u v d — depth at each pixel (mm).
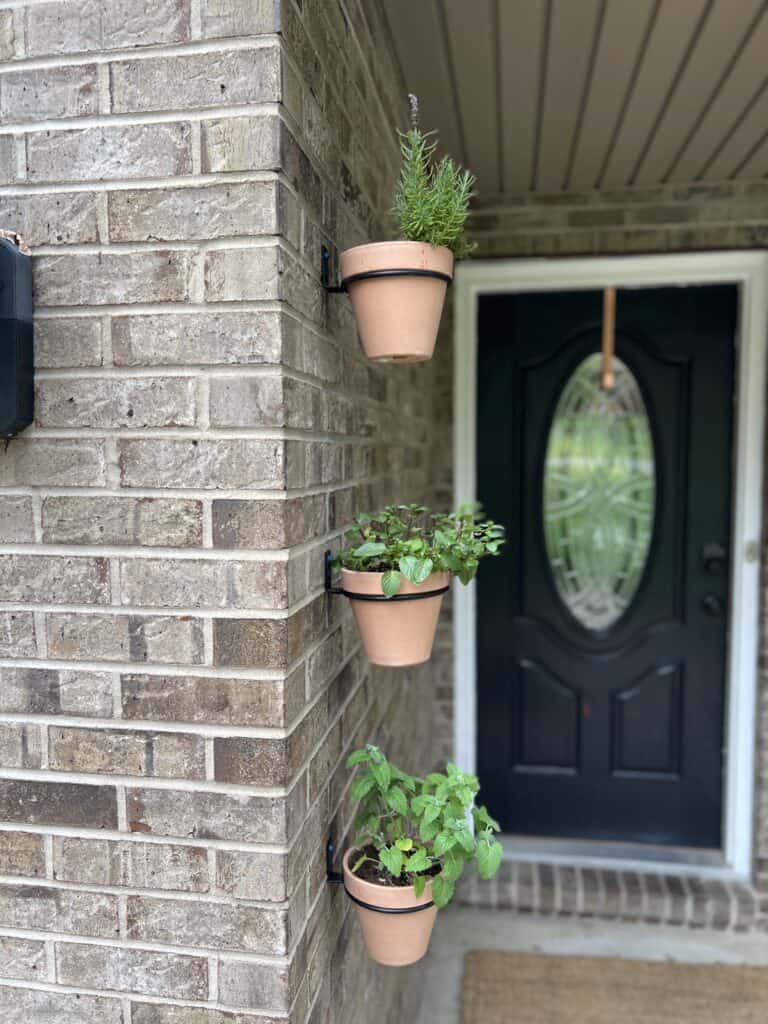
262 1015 908
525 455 2459
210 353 877
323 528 1056
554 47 1507
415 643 1088
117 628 916
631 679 2463
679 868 2389
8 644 941
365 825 1146
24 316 892
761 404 2250
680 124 1835
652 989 2018
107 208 888
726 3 1359
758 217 2209
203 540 891
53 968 958
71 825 941
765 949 2180
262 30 847
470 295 2395
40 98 894
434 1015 1927
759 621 2287
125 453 902
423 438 2178
